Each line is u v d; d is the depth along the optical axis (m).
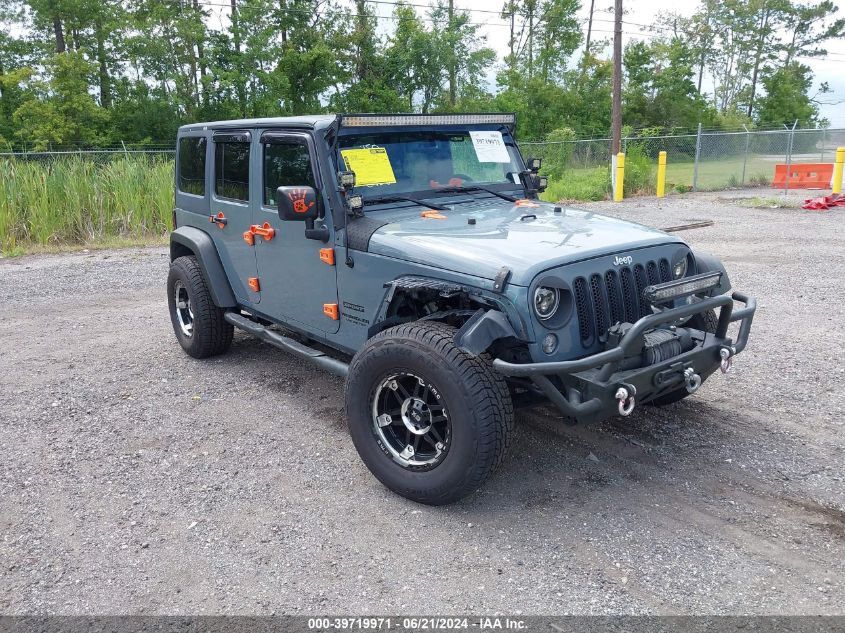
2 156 16.50
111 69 39.06
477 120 5.04
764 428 4.58
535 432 4.60
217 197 5.59
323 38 40.72
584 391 3.44
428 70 43.50
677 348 3.72
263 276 5.14
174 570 3.27
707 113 54.44
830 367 5.60
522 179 5.24
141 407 5.22
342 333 4.48
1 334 7.30
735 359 5.87
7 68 38.44
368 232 4.12
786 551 3.28
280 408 5.15
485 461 3.43
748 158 25.86
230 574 3.23
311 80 40.59
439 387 3.44
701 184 22.66
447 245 3.76
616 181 19.94
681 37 64.75
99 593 3.12
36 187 13.12
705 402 5.02
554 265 3.49
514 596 3.01
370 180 4.46
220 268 5.69
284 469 4.23
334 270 4.40
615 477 4.01
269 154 4.83
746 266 9.57
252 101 38.59
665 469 4.08
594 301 3.64
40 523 3.69
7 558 3.39
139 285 9.46
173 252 6.43
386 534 3.51
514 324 3.42
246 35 38.16
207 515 3.73
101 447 4.57
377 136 4.56
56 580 3.22
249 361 6.20
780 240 11.63
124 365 6.19
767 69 67.69
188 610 2.99
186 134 6.08
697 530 3.46
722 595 2.98
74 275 10.20
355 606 2.98
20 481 4.13
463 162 4.95
